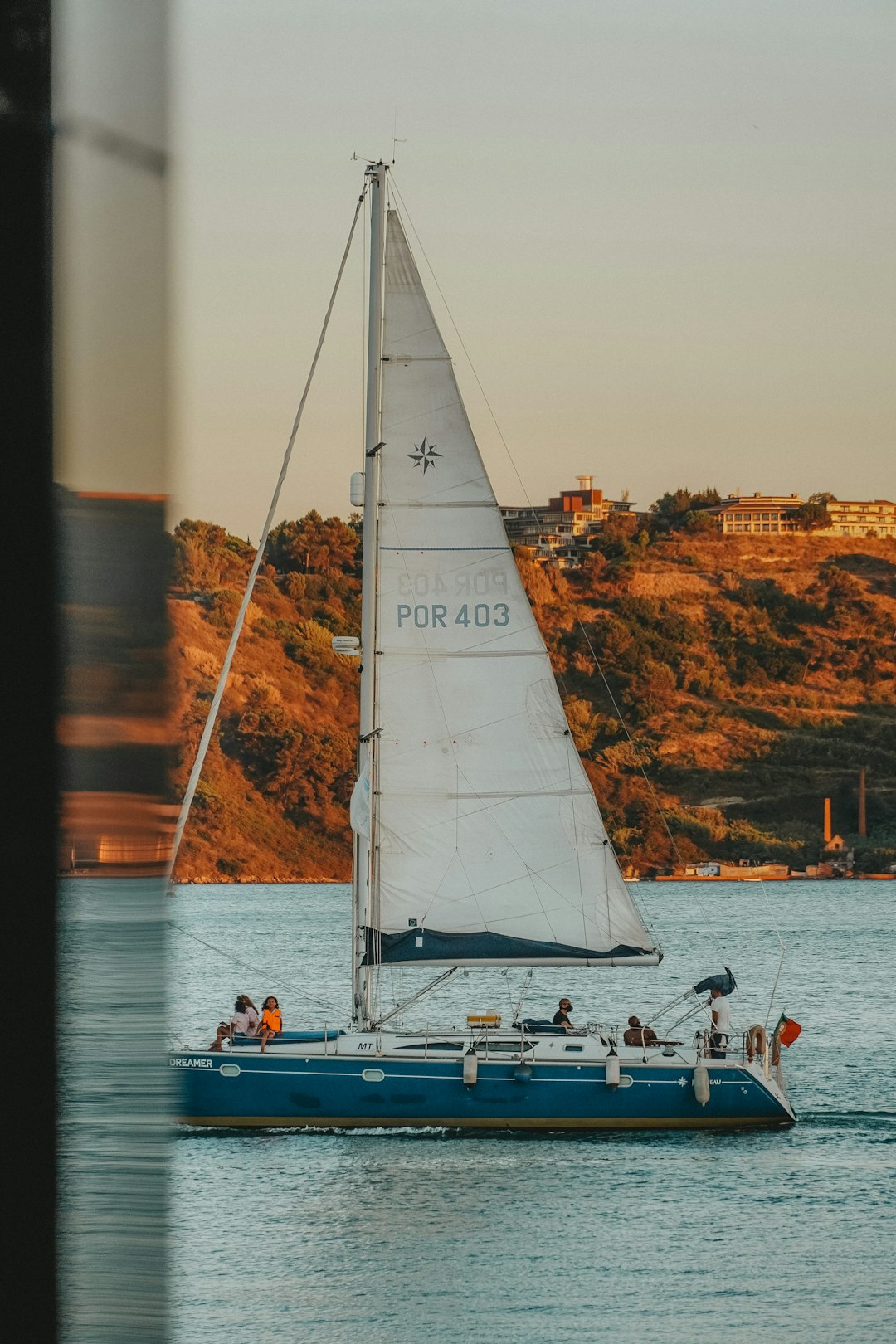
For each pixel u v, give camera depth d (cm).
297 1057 8794
